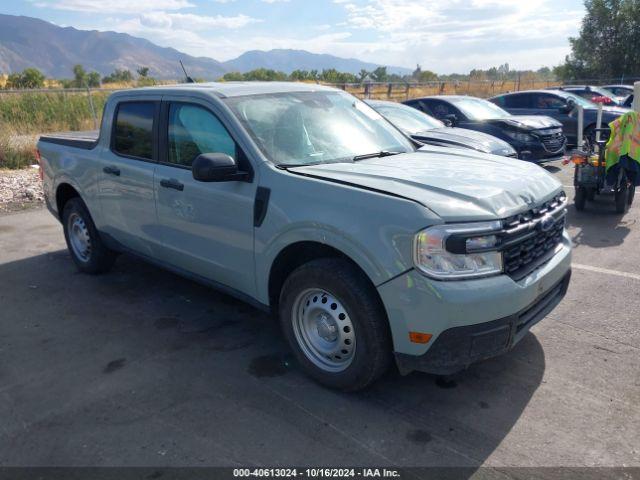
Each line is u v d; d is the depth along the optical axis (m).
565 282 3.79
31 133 15.62
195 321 4.60
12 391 3.57
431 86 29.97
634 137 7.27
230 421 3.20
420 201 3.04
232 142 3.86
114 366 3.87
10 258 6.35
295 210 3.40
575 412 3.21
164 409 3.33
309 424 3.16
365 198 3.16
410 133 8.57
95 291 5.30
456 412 3.25
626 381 3.52
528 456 2.85
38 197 9.44
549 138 10.73
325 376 3.47
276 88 4.43
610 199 8.84
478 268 2.98
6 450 2.99
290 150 3.86
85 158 5.22
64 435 3.10
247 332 4.38
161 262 4.75
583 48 43.84
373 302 3.15
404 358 3.09
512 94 15.42
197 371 3.78
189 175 4.13
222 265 4.03
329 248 3.35
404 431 3.08
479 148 7.70
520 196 3.31
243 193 3.72
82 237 5.72
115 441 3.04
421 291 2.92
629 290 4.99
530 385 3.51
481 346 3.00
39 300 5.10
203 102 4.10
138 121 4.69
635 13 41.25
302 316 3.58
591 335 4.16
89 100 17.50
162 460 2.88
